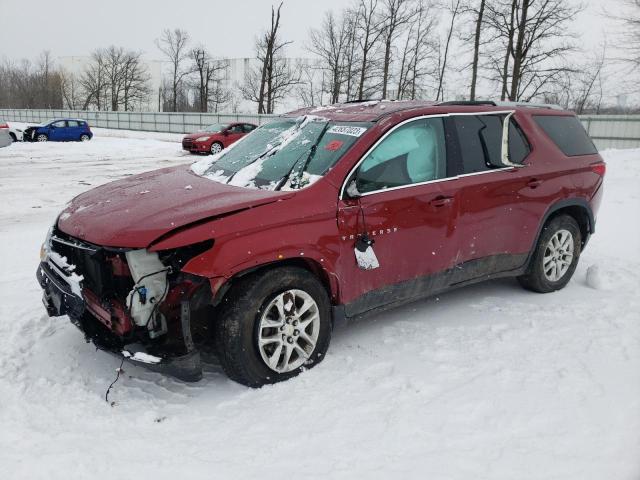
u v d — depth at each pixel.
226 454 2.65
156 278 3.06
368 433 2.82
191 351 3.03
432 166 3.98
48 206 10.42
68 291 3.22
